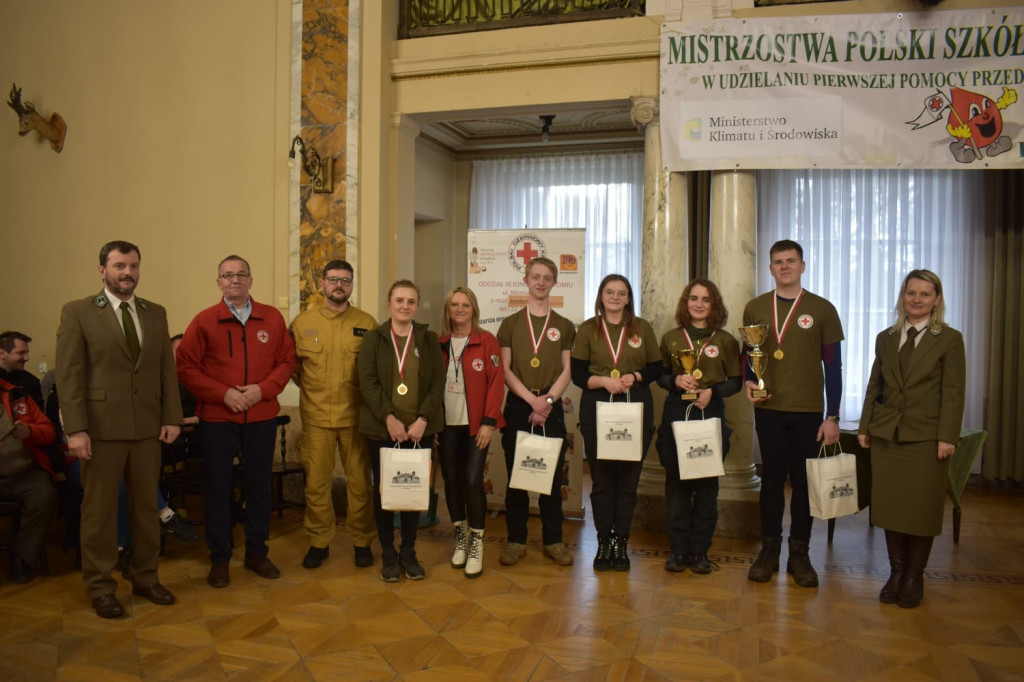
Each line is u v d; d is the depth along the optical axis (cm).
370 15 533
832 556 431
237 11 565
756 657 298
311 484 399
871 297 655
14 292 630
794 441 383
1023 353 601
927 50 454
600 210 763
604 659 295
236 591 366
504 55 519
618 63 501
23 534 376
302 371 402
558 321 416
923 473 344
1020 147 447
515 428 409
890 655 301
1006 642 315
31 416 385
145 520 346
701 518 396
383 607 347
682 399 386
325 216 542
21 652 298
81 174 610
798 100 466
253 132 562
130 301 337
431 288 793
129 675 280
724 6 481
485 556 426
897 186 647
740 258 478
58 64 614
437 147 766
